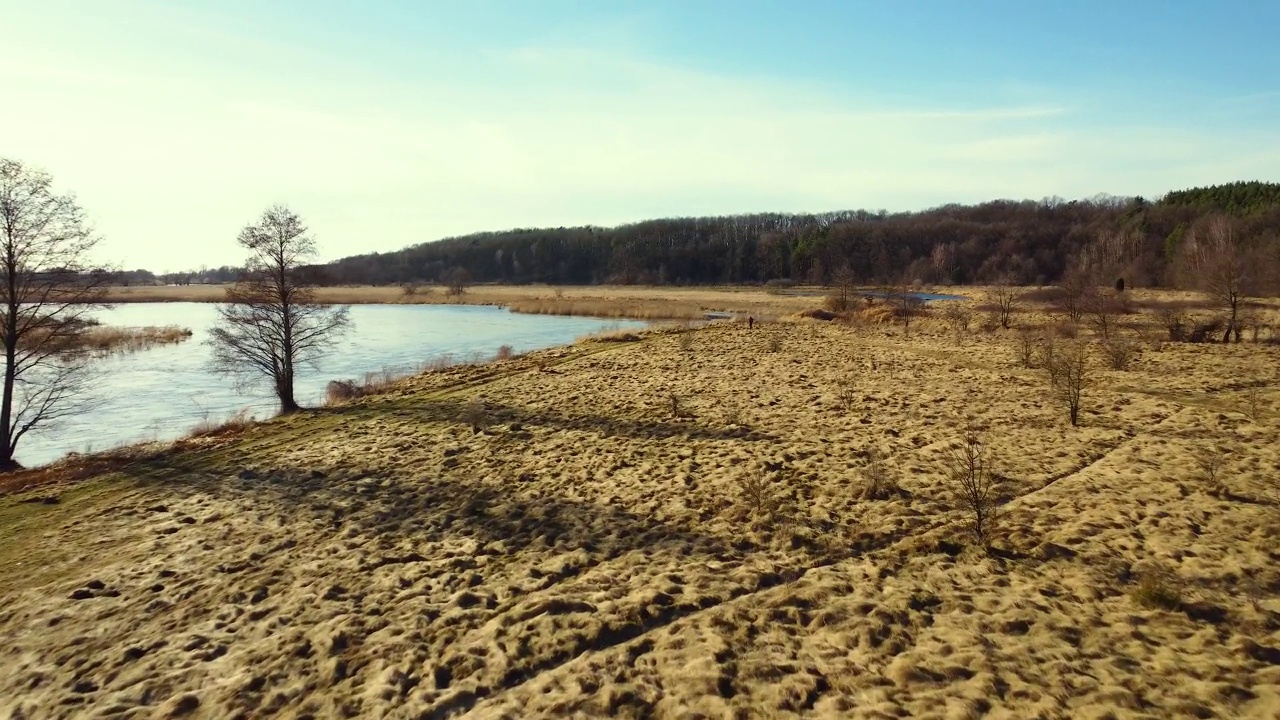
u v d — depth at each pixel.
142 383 34.62
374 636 8.55
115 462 19.20
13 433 24.84
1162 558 8.60
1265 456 12.45
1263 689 5.89
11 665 8.63
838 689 6.56
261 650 8.48
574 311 70.62
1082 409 17.62
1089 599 7.80
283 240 26.72
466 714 6.77
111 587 10.73
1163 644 6.78
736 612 8.21
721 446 16.16
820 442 15.85
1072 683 6.25
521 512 12.74
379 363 40.28
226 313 29.34
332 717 6.99
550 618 8.44
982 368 25.88
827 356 31.25
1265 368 22.48
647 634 7.95
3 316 21.50
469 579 10.05
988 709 6.00
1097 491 11.27
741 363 30.17
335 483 15.52
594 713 6.52
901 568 9.13
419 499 13.94
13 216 20.58
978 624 7.46
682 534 11.09
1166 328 33.31
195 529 13.18
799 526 10.94
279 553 11.66
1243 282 38.72
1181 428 14.98
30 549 12.91
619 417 20.28
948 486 12.20
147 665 8.34
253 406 28.80
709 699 6.57
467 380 29.58
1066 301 42.47
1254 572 8.05
